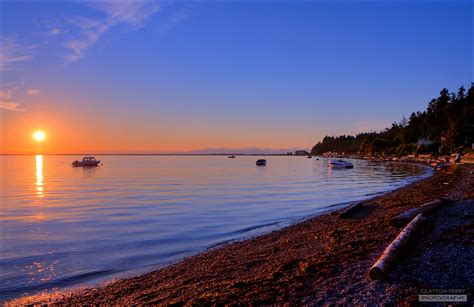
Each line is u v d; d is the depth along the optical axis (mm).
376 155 182000
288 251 13844
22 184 60938
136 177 79062
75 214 26906
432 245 11156
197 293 9414
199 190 46562
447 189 30047
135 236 18844
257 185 53938
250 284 9461
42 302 10047
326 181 59969
